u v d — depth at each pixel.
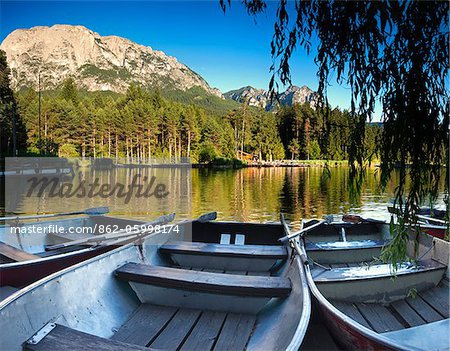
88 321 2.26
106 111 51.31
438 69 1.20
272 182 23.53
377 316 2.75
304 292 2.08
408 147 1.25
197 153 50.06
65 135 44.59
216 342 2.18
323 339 2.06
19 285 3.00
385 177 1.33
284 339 1.86
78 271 2.37
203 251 3.54
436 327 1.90
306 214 10.74
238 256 3.46
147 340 2.21
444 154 1.25
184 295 2.63
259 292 2.40
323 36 1.30
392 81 1.24
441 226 3.85
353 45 1.25
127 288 2.76
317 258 3.96
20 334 1.80
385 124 1.29
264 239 4.62
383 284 2.91
